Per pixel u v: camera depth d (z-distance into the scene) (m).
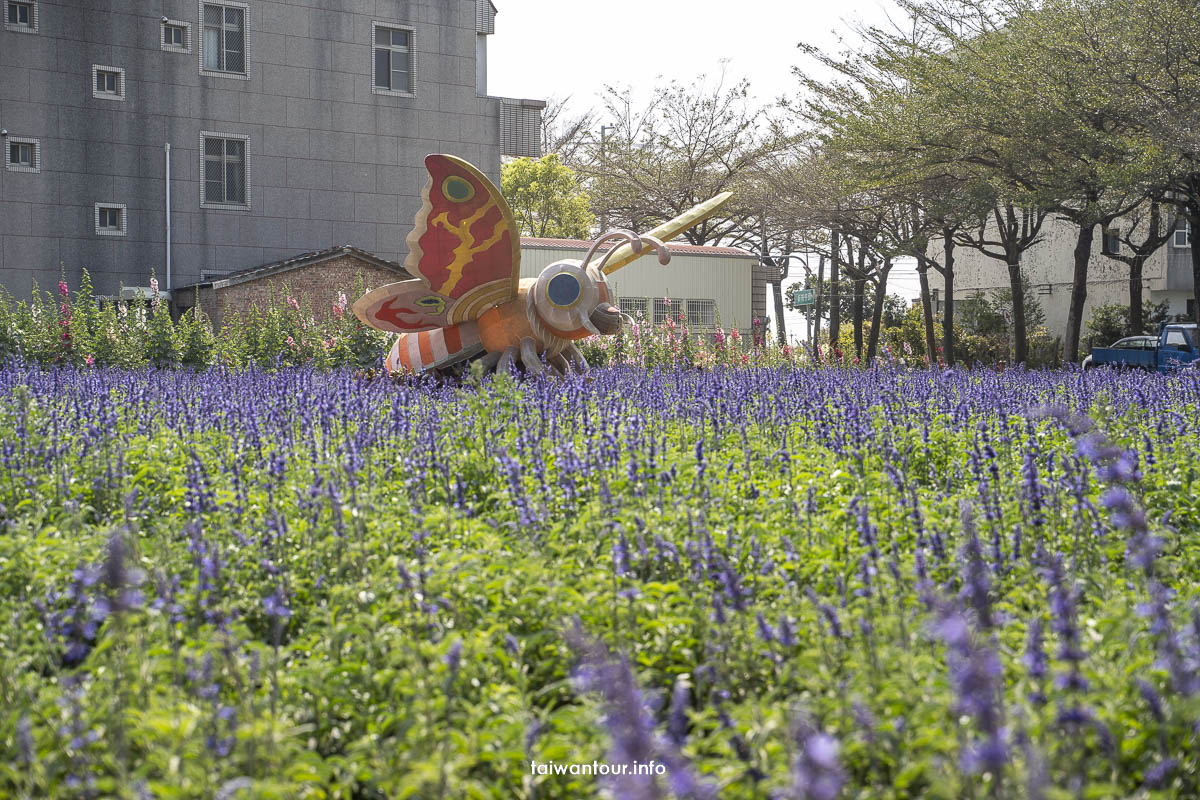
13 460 7.96
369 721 4.28
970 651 3.11
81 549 5.83
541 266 37.53
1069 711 3.43
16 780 3.58
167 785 3.40
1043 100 27.72
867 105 35.69
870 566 5.17
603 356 24.80
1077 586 4.88
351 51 33.44
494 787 3.72
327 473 7.34
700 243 58.72
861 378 15.80
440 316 16.61
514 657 4.58
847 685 3.91
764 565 5.44
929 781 3.60
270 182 32.53
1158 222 35.47
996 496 6.88
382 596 5.34
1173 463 8.04
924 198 36.66
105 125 30.48
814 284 58.69
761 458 8.48
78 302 24.22
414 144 34.41
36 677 4.45
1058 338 49.00
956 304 59.97
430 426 8.98
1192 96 26.17
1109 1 27.27
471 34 35.09
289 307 25.95
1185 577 5.73
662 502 6.72
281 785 3.45
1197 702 3.52
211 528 6.68
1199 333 30.95
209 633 4.73
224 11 31.81
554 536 6.20
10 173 29.42
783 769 3.42
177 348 23.59
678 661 4.79
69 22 29.95
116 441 8.83
